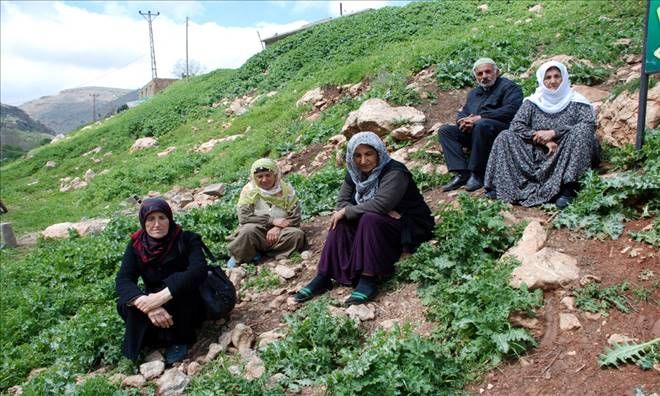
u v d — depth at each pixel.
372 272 4.36
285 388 3.65
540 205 4.77
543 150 4.93
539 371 3.19
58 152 19.95
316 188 7.41
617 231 4.05
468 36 11.86
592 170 4.68
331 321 3.98
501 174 5.00
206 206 8.21
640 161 4.75
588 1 12.08
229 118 16.97
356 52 16.64
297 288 5.04
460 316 3.60
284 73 18.38
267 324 4.60
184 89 23.16
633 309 3.41
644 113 4.68
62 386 4.19
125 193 12.44
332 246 4.62
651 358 3.03
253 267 5.65
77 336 4.80
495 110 5.80
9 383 4.80
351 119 8.42
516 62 9.27
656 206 4.15
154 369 4.18
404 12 18.94
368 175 4.66
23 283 7.15
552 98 5.01
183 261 4.50
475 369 3.34
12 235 10.08
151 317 4.20
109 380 4.17
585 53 8.34
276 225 5.75
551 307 3.56
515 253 4.04
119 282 4.36
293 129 11.11
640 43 8.23
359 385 3.20
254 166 5.80
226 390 3.66
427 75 9.91
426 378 3.23
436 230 4.62
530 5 15.93
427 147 7.30
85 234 9.40
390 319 4.10
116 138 19.41
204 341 4.54
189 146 14.97
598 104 6.41
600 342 3.25
